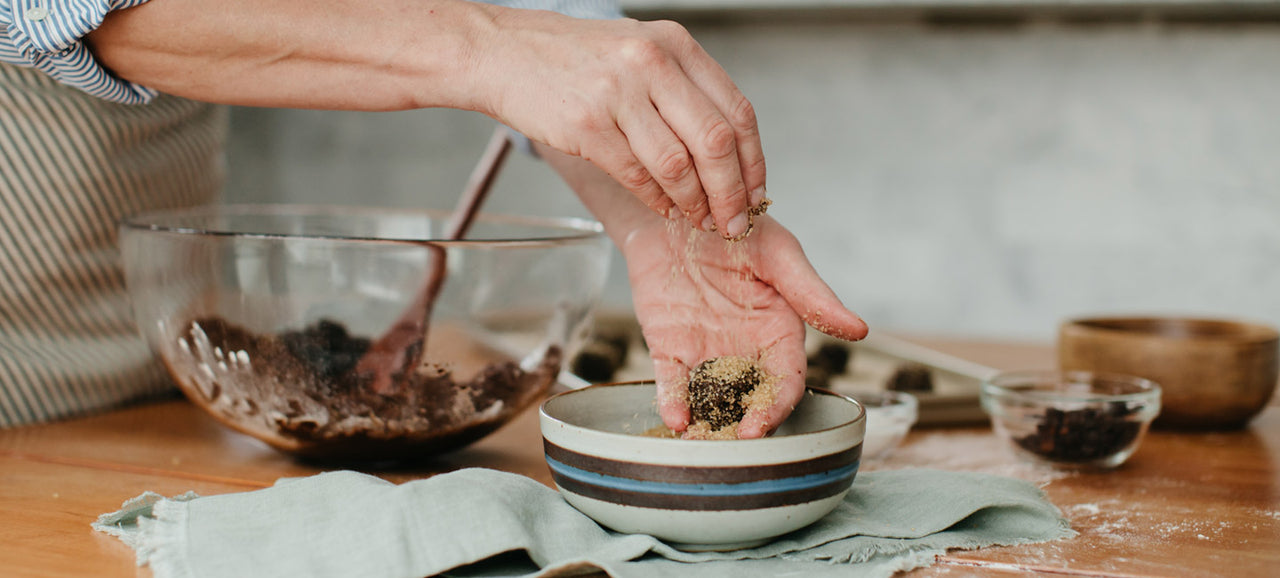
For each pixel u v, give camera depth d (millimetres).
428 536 697
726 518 700
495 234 1067
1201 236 2014
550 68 740
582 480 722
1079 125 2037
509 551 732
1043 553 748
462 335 865
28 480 855
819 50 2129
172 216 1000
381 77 786
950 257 2141
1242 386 1042
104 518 763
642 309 860
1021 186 2084
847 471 725
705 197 750
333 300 838
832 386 1159
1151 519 809
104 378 1037
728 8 1969
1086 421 914
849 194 2168
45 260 1001
